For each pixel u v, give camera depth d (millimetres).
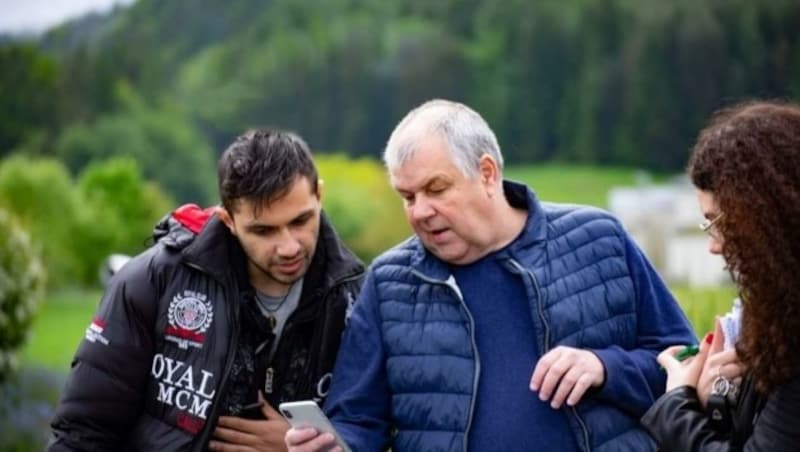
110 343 4617
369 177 86000
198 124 104750
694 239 19688
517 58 97750
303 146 4559
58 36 121188
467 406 4375
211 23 118000
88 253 62250
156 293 4637
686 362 4188
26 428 13352
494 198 4496
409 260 4602
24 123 96938
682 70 80812
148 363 4641
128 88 103688
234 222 4531
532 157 94750
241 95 104938
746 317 3525
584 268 4543
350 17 108938
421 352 4449
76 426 4621
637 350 4527
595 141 89500
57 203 60969
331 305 4699
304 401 4375
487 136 4480
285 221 4445
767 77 58438
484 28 102938
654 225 54312
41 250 17625
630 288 4578
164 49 116500
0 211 15453
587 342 4453
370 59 102875
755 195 3494
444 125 4410
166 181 98688
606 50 93062
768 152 3531
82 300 43594
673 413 3938
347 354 4586
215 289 4621
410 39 104000
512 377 4402
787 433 3508
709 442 3818
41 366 18797
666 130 83188
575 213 4676
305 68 103875
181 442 4570
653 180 80125
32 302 15492
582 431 4352
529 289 4445
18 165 61594
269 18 112000
